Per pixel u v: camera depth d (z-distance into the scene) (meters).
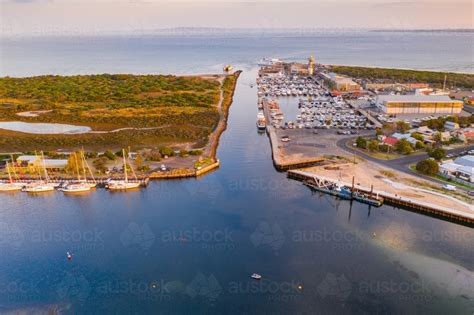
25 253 77.62
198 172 116.19
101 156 127.50
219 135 158.25
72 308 63.00
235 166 125.75
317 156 127.25
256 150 141.12
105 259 75.69
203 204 99.00
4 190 106.81
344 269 71.94
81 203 100.06
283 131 157.38
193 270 72.00
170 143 145.38
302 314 60.91
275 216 92.50
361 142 134.12
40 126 169.88
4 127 169.00
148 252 77.75
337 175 112.12
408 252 77.19
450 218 89.50
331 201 100.94
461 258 75.12
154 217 92.12
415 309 61.78
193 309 62.44
